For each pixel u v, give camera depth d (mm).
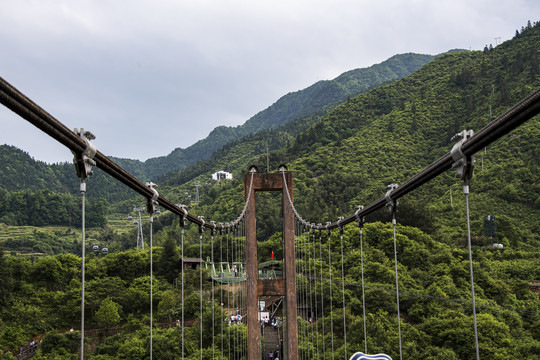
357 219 15109
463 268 43406
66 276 52906
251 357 23391
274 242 55125
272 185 24984
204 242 73625
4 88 4664
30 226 137500
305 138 147125
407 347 29297
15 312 42938
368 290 37344
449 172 86250
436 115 136750
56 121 5730
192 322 40094
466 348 30172
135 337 34750
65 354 35938
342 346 29297
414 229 52688
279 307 48250
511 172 78312
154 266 55094
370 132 137000
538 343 30375
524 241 60062
